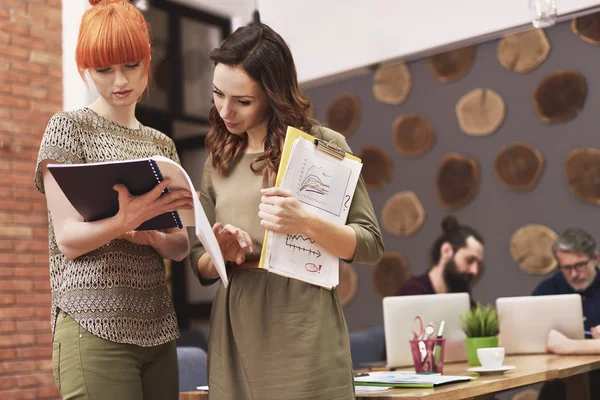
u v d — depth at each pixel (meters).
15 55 5.00
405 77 5.25
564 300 3.08
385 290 5.21
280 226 1.56
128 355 1.66
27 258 4.98
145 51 1.69
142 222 1.56
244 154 1.80
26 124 5.03
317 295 1.64
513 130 4.78
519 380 2.12
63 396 1.62
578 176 4.48
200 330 4.84
